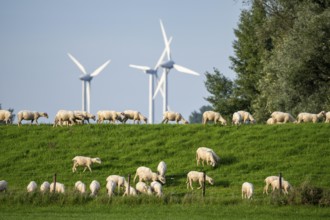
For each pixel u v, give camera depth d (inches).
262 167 4685.0
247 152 4906.5
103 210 3777.1
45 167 4891.7
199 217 3599.9
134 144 5182.1
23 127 5600.4
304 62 6348.4
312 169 4606.3
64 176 4709.6
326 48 6343.5
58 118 5570.9
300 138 5068.9
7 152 5187.0
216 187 4382.4
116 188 4409.5
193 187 4409.5
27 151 5177.2
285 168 4650.6
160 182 4419.3
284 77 6461.6
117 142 5226.4
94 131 5428.2
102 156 5002.5
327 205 3833.7
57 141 5310.0
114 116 5634.8
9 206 3873.0
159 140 5196.9
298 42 6422.2
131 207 3831.2
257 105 7623.0
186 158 4886.8
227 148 5007.4
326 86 6501.0
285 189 4133.9
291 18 7071.9
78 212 3740.2
